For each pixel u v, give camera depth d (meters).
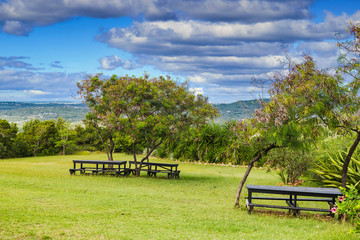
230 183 16.70
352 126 9.33
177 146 28.92
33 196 10.16
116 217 8.09
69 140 44.19
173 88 18.83
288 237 6.72
